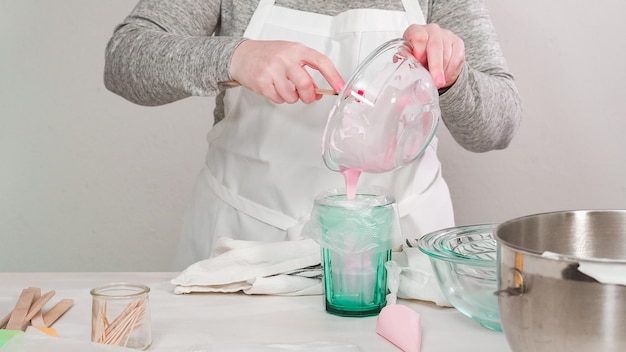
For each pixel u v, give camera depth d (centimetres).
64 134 227
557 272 68
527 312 71
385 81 99
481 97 136
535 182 220
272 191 151
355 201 102
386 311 95
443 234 107
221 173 156
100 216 232
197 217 159
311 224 104
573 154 217
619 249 84
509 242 80
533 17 213
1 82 224
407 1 152
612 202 217
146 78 134
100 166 230
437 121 109
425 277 108
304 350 89
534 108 217
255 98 152
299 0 154
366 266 103
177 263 163
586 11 210
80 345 83
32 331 87
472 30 151
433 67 111
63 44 223
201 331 98
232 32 153
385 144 100
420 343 92
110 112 227
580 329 67
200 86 126
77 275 126
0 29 221
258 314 105
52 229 232
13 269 233
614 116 213
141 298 92
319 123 150
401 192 154
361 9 151
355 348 90
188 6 149
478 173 223
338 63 150
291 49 115
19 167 228
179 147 230
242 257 116
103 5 221
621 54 210
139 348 91
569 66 213
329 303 105
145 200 232
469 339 95
